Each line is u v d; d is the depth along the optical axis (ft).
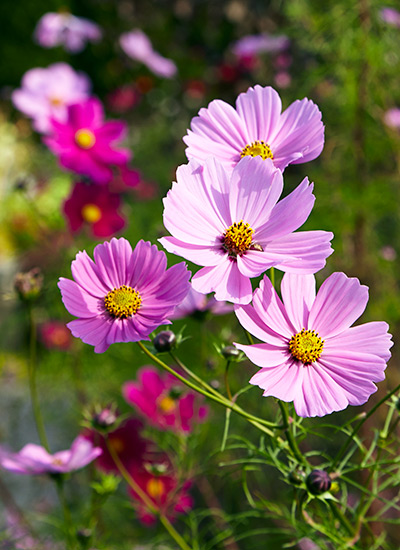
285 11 4.95
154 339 2.36
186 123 9.55
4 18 12.23
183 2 11.95
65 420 5.06
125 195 6.29
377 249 4.47
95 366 4.60
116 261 2.29
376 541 2.71
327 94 4.51
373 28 4.23
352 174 4.49
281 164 2.34
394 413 3.84
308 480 2.32
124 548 3.20
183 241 2.22
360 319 4.22
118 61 11.20
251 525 3.59
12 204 7.16
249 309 2.24
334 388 2.19
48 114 5.72
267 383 2.19
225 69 7.98
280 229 2.23
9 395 5.26
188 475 3.18
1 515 4.03
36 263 5.09
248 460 2.54
